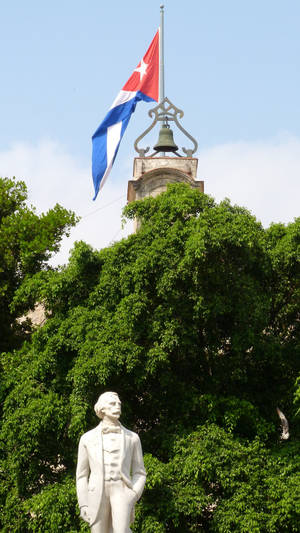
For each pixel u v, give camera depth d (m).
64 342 23.09
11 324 32.06
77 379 21.73
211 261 22.78
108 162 37.22
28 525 22.56
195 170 41.78
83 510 11.72
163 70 43.16
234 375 23.81
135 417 24.28
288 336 25.66
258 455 22.06
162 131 42.97
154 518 20.39
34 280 24.95
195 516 20.78
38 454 22.88
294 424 24.05
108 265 23.89
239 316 23.14
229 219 23.41
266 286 24.81
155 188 40.62
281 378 25.14
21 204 33.84
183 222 24.09
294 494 20.89
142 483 12.02
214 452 21.53
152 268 23.08
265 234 24.67
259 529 20.39
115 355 21.94
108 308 23.66
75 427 21.06
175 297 22.89
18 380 24.02
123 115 37.69
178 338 22.75
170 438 22.28
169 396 23.80
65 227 33.25
